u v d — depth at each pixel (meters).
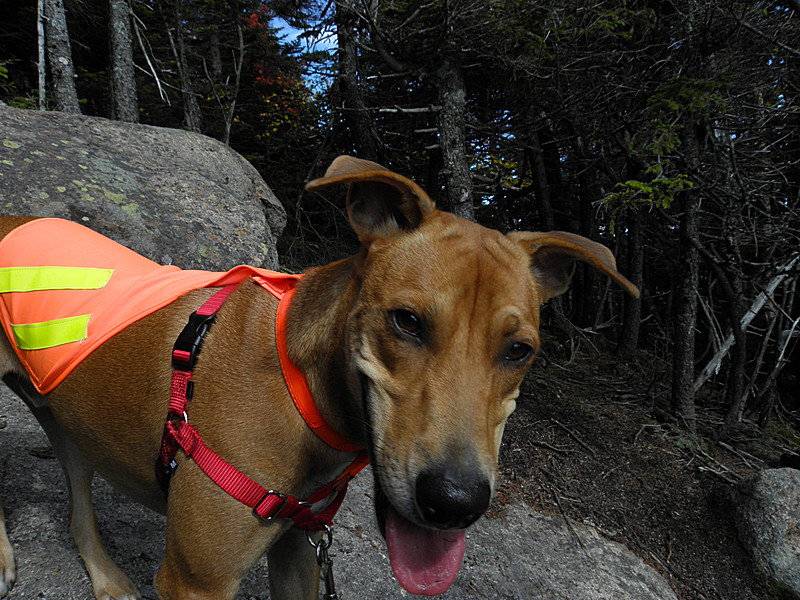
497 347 0.33
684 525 0.86
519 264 0.36
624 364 1.73
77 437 0.41
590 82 1.28
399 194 0.36
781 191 1.30
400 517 0.32
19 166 0.80
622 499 0.90
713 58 1.03
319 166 2.16
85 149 0.92
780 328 1.48
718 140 1.11
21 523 0.49
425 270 0.32
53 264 0.42
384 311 0.32
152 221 0.87
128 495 0.42
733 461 1.14
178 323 0.39
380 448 0.31
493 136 1.53
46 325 0.40
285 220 1.21
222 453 0.33
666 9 1.19
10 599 0.42
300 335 0.35
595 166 1.54
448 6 1.08
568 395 1.34
